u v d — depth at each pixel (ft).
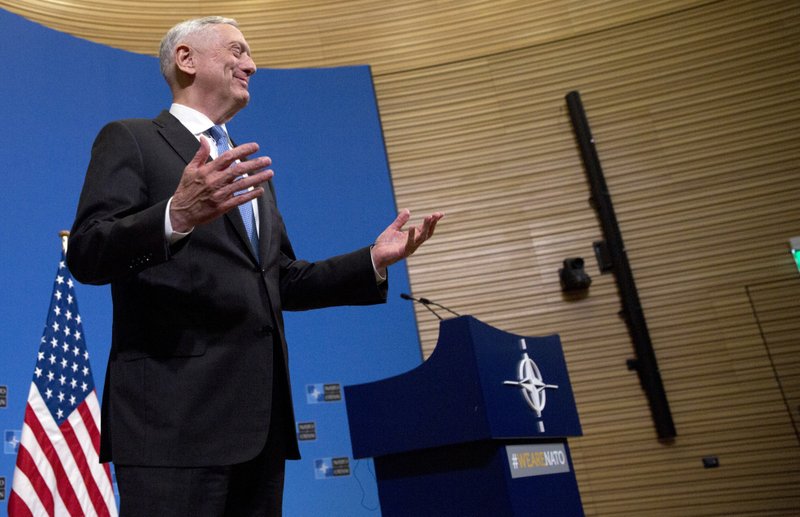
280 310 4.31
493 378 6.76
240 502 4.00
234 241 4.17
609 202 18.85
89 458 11.55
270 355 4.00
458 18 20.74
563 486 7.33
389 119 20.10
